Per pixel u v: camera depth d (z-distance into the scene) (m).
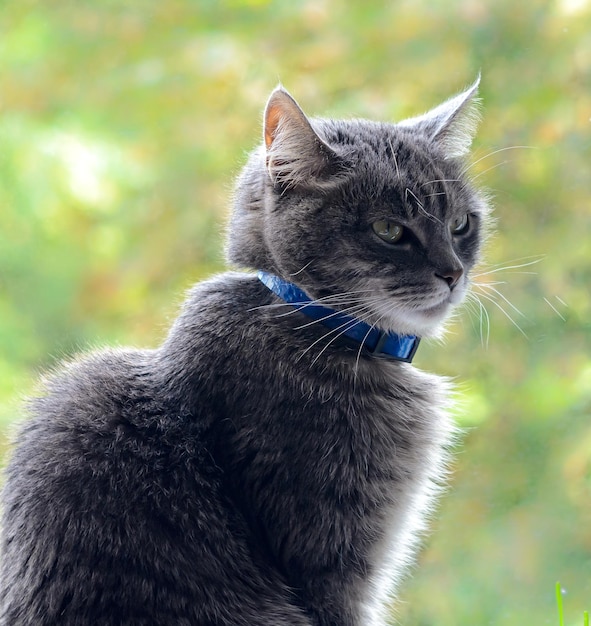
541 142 4.25
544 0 4.34
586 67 4.26
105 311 4.97
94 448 2.67
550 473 4.04
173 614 2.51
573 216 4.20
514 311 4.10
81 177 4.98
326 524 2.69
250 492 2.70
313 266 2.81
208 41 4.84
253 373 2.75
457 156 3.21
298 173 2.80
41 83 5.04
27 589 2.54
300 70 4.66
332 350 2.85
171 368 2.85
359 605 2.81
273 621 2.64
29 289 5.06
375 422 2.83
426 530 3.45
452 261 2.87
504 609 3.75
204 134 4.79
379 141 2.98
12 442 2.92
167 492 2.64
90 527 2.53
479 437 4.06
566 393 4.11
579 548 3.88
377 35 4.61
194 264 4.78
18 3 5.09
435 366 4.08
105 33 5.01
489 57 4.37
